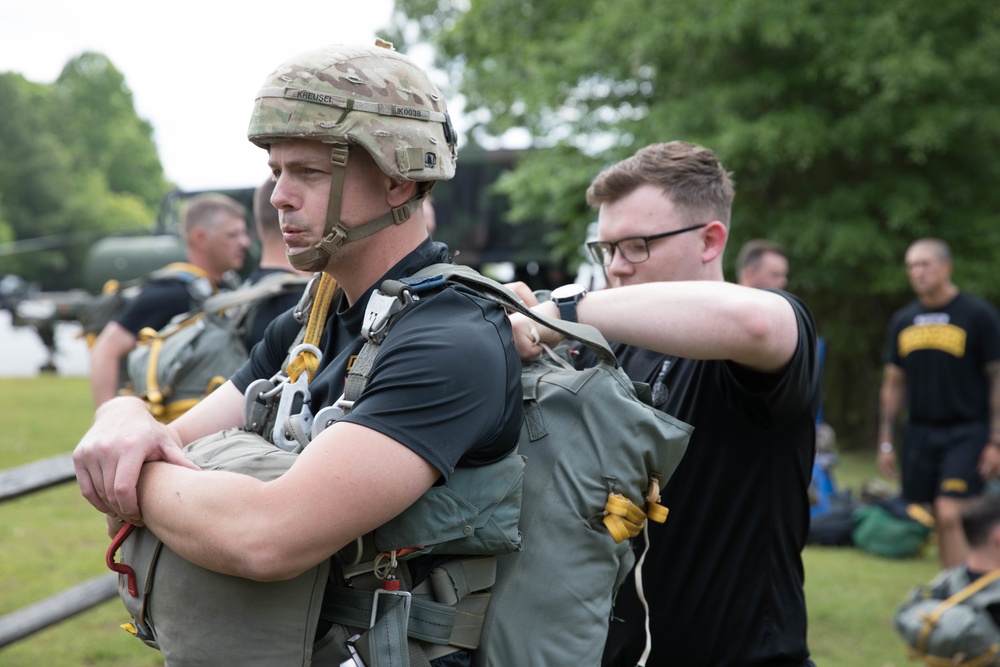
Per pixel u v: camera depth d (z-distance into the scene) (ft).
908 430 19.03
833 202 32.07
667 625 6.45
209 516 4.35
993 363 18.02
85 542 19.84
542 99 35.88
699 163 6.84
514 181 35.88
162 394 10.33
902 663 14.58
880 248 31.27
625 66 34.73
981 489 18.21
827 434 22.94
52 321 59.47
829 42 31.01
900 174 32.45
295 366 5.22
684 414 6.48
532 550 4.94
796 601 6.55
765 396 5.98
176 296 13.39
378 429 4.33
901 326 19.17
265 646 4.43
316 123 4.65
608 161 33.81
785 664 6.44
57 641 14.48
